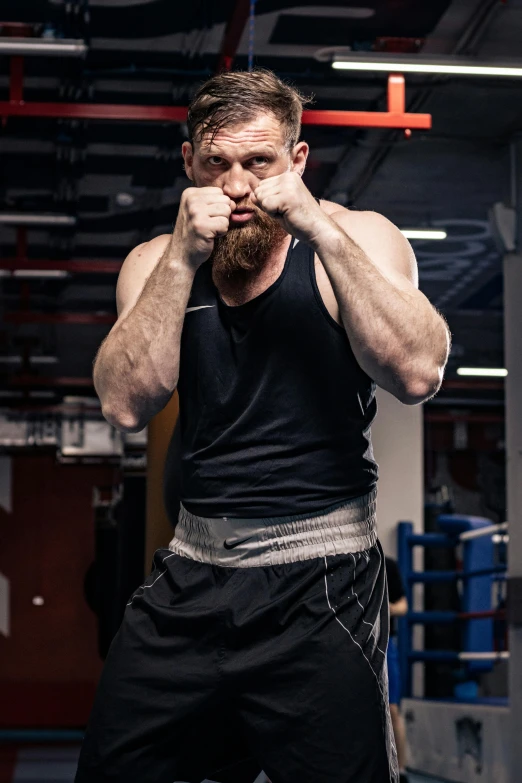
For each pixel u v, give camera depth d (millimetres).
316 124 4707
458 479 14539
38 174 6918
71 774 6688
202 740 1568
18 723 12586
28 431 13141
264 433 1542
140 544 4199
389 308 1453
